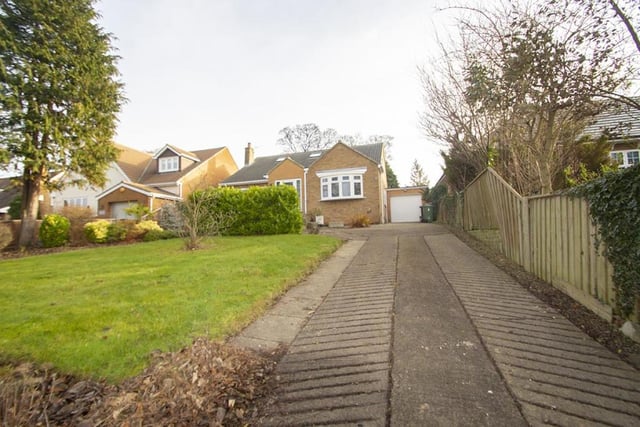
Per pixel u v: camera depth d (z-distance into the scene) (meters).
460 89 8.70
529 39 4.63
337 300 4.54
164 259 7.58
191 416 2.04
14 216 19.22
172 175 25.09
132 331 3.38
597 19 4.09
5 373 2.67
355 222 16.62
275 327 3.64
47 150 12.34
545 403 2.11
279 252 7.62
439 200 18.67
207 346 2.79
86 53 13.38
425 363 2.67
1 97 10.93
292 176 21.19
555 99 4.87
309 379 2.54
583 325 3.31
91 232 12.56
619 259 3.10
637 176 2.82
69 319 3.74
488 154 8.59
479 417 1.99
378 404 2.17
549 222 4.69
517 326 3.36
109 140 14.73
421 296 4.46
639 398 2.13
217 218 11.74
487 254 7.01
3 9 11.59
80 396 2.38
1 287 5.40
